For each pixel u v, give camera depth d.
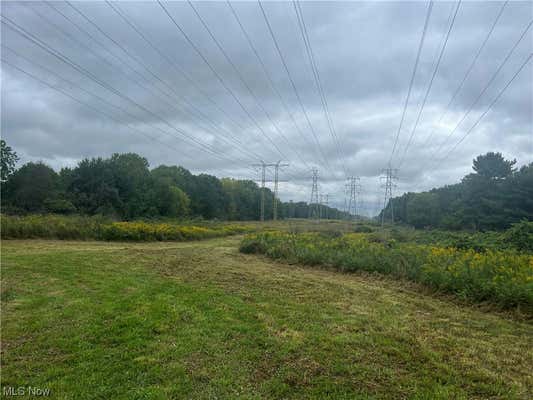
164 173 74.00
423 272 8.89
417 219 55.00
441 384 3.73
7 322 5.04
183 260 13.16
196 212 73.56
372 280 9.86
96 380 3.52
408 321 5.92
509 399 3.48
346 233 27.56
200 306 6.34
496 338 5.21
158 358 4.06
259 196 98.06
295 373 3.86
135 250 15.11
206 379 3.65
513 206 39.19
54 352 4.14
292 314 6.11
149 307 5.98
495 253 10.13
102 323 5.12
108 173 50.34
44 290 6.88
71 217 22.28
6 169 45.84
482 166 42.44
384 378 3.80
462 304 7.18
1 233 15.59
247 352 4.37
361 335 5.11
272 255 14.93
